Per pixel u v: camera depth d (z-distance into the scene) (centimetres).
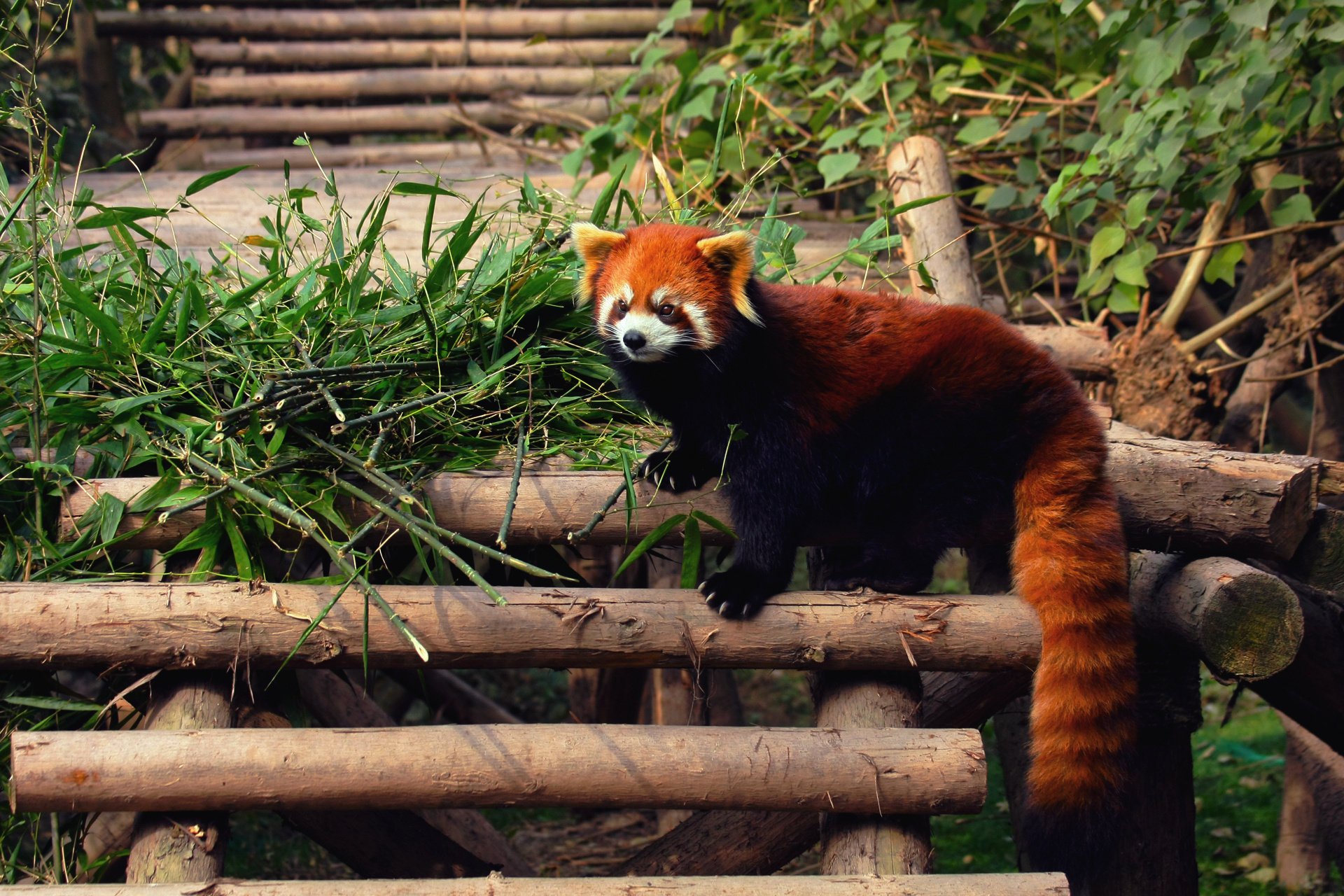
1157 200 501
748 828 279
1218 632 251
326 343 284
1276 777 526
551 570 291
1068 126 527
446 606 240
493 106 722
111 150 679
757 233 404
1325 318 402
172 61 785
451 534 238
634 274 266
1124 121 423
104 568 272
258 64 741
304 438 265
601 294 276
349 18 747
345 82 732
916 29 541
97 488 257
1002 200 455
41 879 246
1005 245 528
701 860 279
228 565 259
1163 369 390
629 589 251
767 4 545
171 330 288
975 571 343
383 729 229
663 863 281
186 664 236
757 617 248
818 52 542
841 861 234
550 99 728
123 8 778
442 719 539
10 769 243
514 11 756
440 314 289
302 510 253
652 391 274
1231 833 475
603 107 694
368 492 262
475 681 652
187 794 219
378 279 322
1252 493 259
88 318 269
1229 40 387
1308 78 426
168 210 307
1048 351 286
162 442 264
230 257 364
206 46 738
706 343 261
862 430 268
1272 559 269
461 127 723
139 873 219
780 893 211
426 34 751
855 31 530
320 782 222
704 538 275
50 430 277
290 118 717
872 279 413
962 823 507
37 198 287
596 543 270
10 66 603
